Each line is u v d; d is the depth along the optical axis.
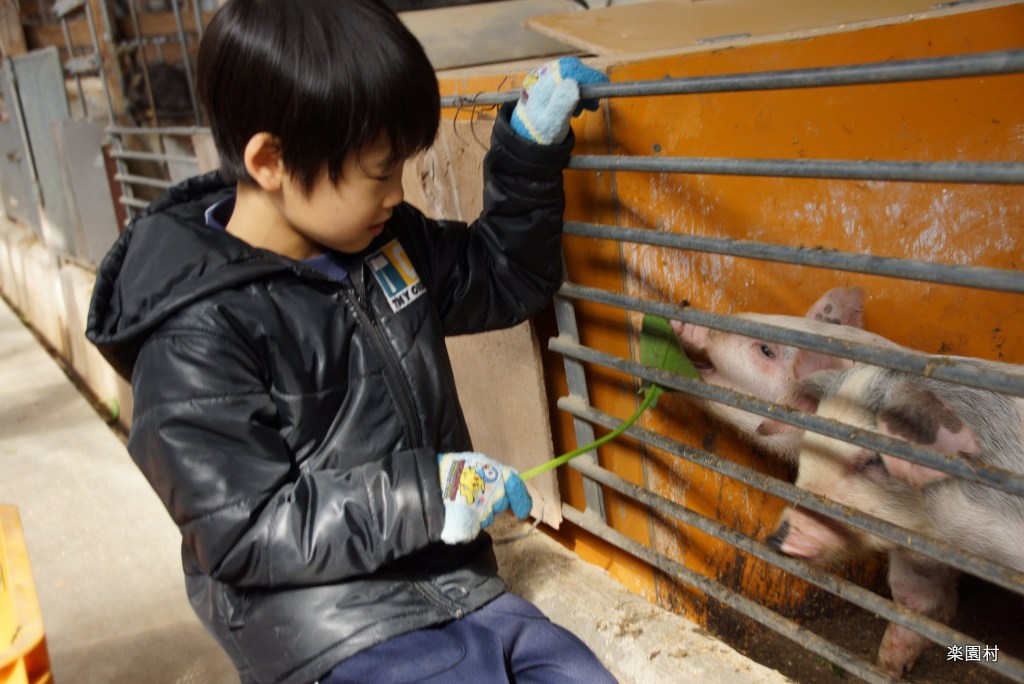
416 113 1.37
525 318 1.93
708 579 1.95
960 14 2.36
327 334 1.51
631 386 2.17
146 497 3.28
